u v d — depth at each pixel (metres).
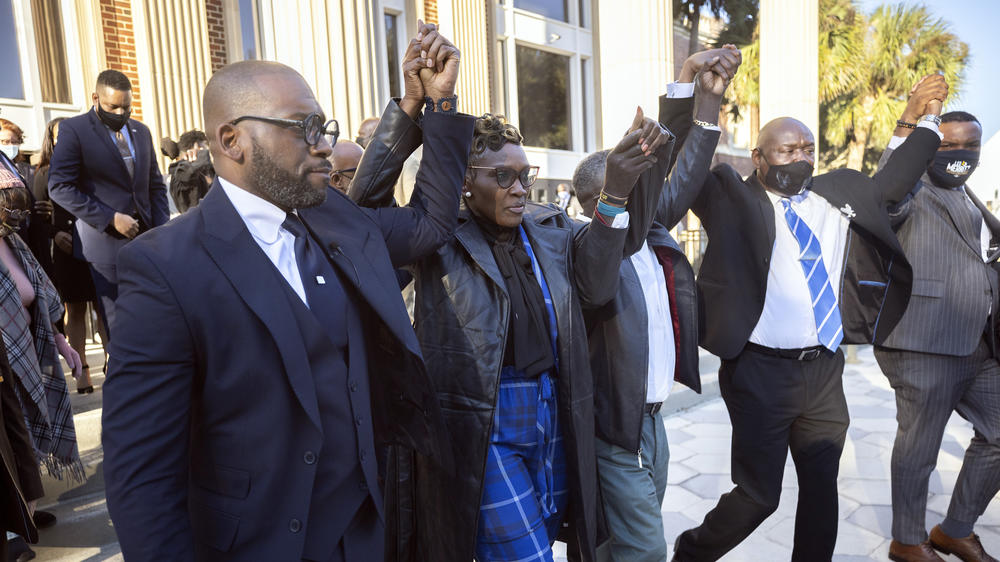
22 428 2.23
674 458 4.07
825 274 2.28
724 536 2.38
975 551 2.65
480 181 1.70
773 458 2.28
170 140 5.41
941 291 2.53
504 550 1.68
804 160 2.22
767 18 9.69
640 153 1.60
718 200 2.36
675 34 19.05
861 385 5.65
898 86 22.86
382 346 1.33
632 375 1.95
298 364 1.11
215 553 1.10
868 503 3.34
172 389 1.04
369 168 1.62
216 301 1.07
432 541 1.76
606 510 2.04
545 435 1.77
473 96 8.88
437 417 1.35
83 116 3.52
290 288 1.15
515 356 1.70
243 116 1.10
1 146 4.02
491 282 1.70
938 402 2.59
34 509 2.73
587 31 15.31
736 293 2.27
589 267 1.78
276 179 1.13
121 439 1.00
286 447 1.12
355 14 5.61
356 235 1.33
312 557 1.15
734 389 2.33
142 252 1.05
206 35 6.04
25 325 2.42
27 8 5.97
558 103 14.88
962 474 2.69
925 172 2.65
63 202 3.37
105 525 2.96
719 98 2.18
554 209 2.04
